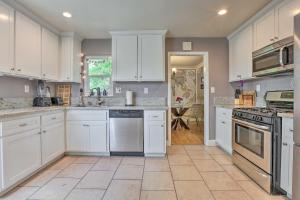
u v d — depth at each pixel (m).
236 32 3.77
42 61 3.29
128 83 4.24
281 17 2.49
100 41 4.26
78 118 3.53
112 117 3.51
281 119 2.12
